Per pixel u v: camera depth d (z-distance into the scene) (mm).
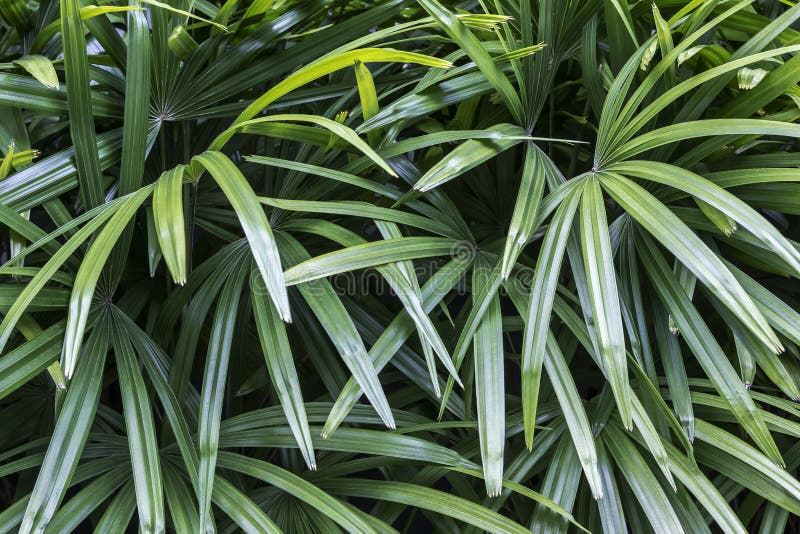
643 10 1224
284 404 1042
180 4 1185
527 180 1107
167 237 990
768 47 1222
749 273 1363
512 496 1299
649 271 1145
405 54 1025
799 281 1313
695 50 1134
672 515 1082
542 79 1179
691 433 1111
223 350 1104
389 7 1212
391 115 1133
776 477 1087
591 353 1097
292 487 1081
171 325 1203
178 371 1148
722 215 1092
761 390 1340
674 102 1173
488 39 1262
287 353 1057
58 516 1042
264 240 992
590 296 1038
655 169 1069
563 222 1073
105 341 1104
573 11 1179
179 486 1100
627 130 1110
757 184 1126
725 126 1054
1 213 1075
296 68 1210
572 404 1073
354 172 1158
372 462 1180
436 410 1316
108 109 1169
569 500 1110
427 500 1107
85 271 1005
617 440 1141
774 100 1190
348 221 1257
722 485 1229
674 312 1118
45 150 1330
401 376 1284
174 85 1175
